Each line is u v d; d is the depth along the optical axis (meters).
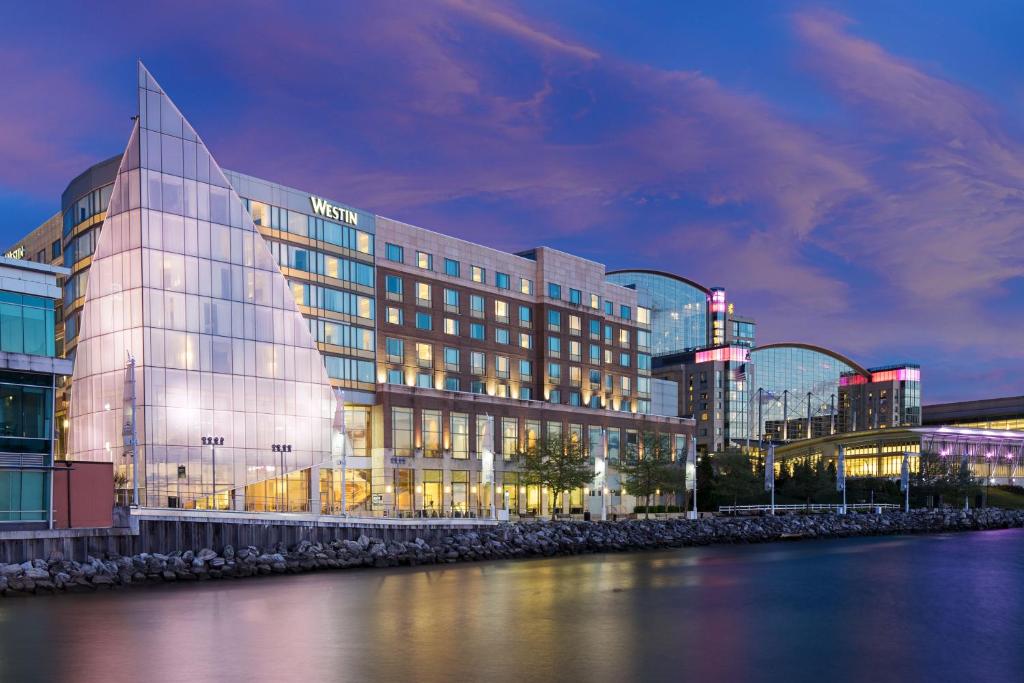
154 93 90.31
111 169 93.38
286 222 103.00
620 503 146.88
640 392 160.75
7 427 57.38
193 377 89.00
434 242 124.00
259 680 33.56
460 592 58.22
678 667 37.03
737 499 157.88
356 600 54.03
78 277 96.12
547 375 140.25
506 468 127.19
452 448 119.25
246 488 92.81
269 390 94.81
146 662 36.25
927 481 180.50
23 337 58.97
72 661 36.31
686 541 106.44
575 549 92.56
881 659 39.25
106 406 88.19
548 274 142.75
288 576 66.94
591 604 53.91
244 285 94.19
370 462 110.94
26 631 42.75
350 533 77.31
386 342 115.12
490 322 132.25
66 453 93.75
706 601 56.19
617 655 39.12
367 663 36.59
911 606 55.00
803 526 124.69
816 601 56.72
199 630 43.34
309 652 38.62
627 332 159.12
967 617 50.94
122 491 82.12
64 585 55.72
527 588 60.78
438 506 116.25
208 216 92.25
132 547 62.31
